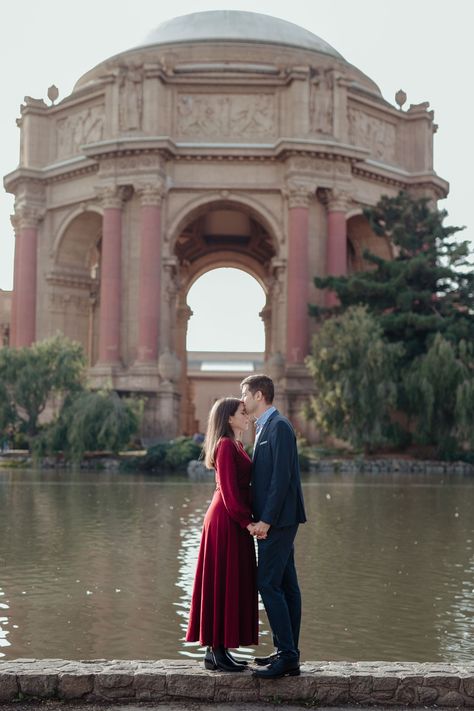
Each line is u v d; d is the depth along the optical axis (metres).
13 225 75.62
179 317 92.25
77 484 38.38
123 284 66.00
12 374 53.00
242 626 8.61
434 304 56.44
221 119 67.94
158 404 62.62
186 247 89.94
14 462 52.28
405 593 15.62
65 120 73.69
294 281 64.94
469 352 52.69
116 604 14.66
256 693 8.38
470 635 12.91
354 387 50.94
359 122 71.88
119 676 8.38
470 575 17.28
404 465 50.50
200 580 8.74
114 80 66.56
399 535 22.66
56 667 8.60
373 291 55.84
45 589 15.77
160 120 66.25
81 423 49.84
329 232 66.56
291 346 64.50
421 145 75.31
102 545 20.67
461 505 30.08
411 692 8.35
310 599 15.14
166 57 68.75
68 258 74.25
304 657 11.84
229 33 71.06
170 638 12.66
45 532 22.73
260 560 8.64
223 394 105.19
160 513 27.11
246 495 8.77
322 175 66.12
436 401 51.28
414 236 59.25
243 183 67.06
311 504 30.30
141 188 64.88
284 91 67.81
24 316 72.38
